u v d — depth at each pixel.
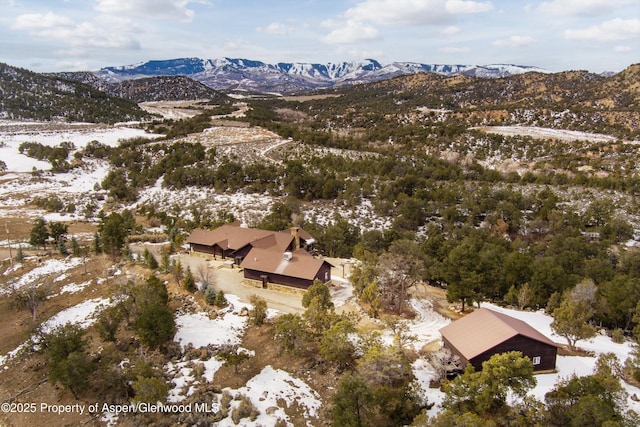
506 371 30.19
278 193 108.00
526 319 49.91
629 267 65.81
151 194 114.00
